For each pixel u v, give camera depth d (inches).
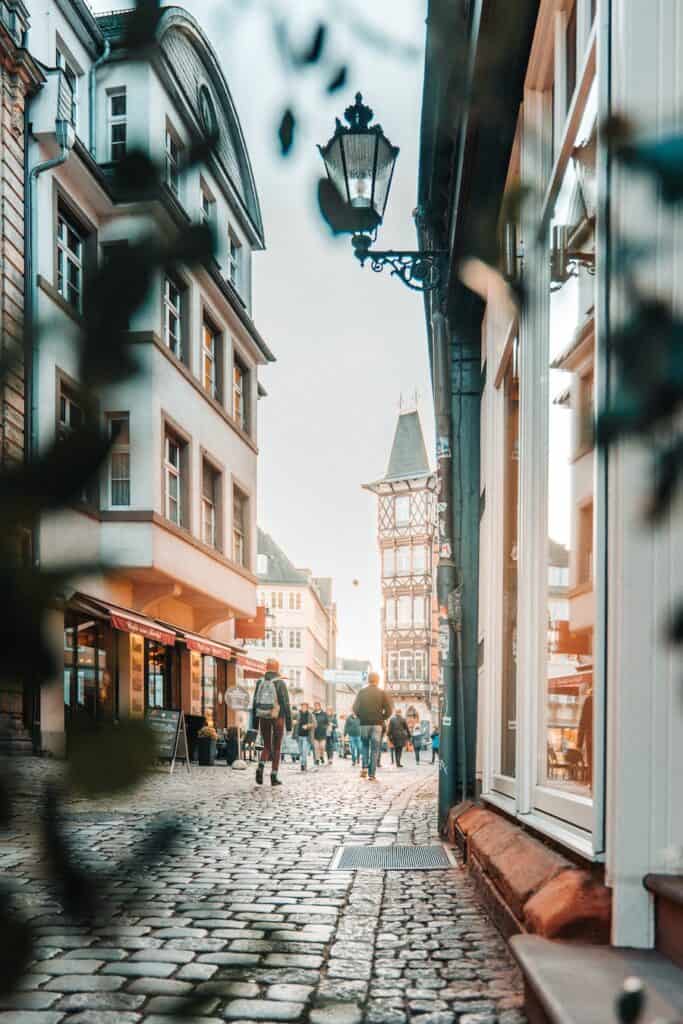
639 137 19.6
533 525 198.4
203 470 884.6
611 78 131.1
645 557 115.0
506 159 226.1
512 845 179.0
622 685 114.9
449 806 304.0
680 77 119.6
